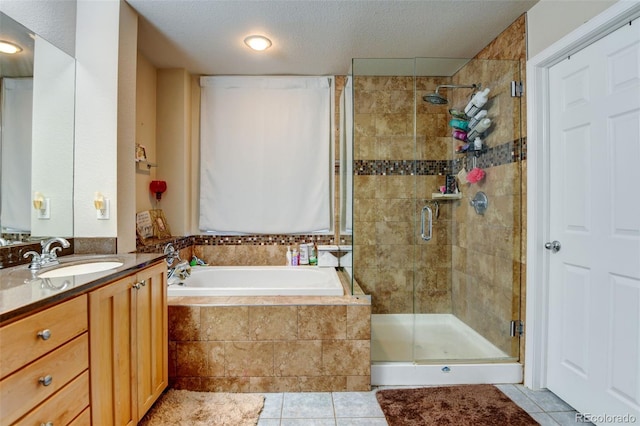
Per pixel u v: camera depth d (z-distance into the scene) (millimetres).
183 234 2635
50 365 921
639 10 1222
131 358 1333
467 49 2318
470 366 1897
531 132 1787
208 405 1634
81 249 1694
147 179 2471
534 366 1810
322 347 1789
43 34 1556
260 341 1777
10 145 1446
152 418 1523
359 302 1809
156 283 1564
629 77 1300
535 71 1769
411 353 2055
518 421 1535
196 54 2363
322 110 2787
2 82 1405
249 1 1741
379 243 2447
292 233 2811
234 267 2666
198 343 1767
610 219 1398
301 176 2791
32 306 860
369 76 2359
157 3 1754
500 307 2043
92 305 1101
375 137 2410
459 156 2387
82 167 1706
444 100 2385
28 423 851
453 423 1521
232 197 2773
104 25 1712
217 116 2754
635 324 1296
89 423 1085
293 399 1719
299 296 1900
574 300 1605
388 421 1539
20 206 1481
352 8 1812
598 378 1465
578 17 1478
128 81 1794
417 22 1961
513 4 1775
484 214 2186
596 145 1460
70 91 1694
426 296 2451
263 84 2756
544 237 1777
